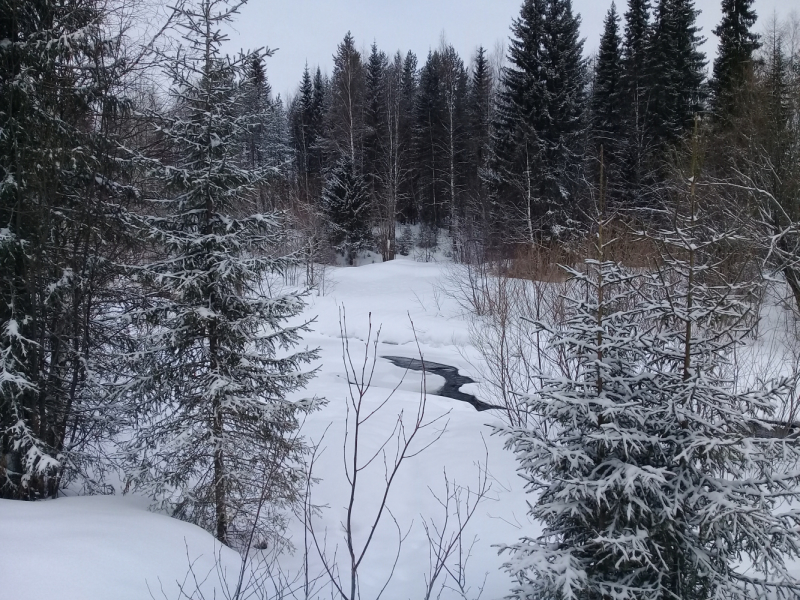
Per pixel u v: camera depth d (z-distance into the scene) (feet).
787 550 10.49
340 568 18.47
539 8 81.92
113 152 20.95
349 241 112.78
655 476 10.33
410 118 131.34
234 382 18.01
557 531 12.16
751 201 45.60
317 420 32.53
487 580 17.54
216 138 18.56
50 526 13.62
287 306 19.04
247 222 19.45
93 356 20.95
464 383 44.42
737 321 11.87
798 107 51.44
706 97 84.58
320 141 127.24
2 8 18.79
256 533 19.01
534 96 81.10
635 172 78.18
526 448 11.91
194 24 18.49
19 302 18.69
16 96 18.47
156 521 15.84
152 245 21.15
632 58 90.43
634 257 32.89
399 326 62.18
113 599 11.11
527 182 77.56
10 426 17.97
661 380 11.97
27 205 18.89
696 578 10.90
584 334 12.01
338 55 122.72
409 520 22.35
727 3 81.87
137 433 19.02
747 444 10.40
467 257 73.31
